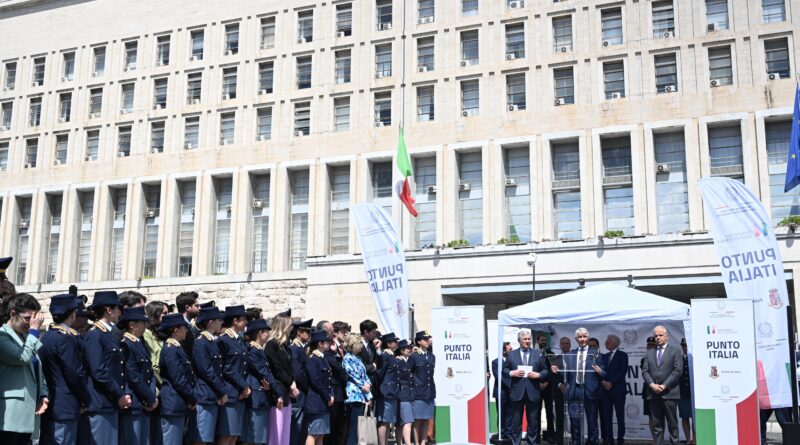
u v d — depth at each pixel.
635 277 31.20
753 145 32.50
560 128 35.59
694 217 32.75
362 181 38.41
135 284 41.06
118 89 44.84
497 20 37.66
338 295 36.06
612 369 16.36
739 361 13.86
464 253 34.09
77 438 8.73
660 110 34.19
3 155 47.19
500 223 35.66
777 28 33.09
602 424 16.36
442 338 15.89
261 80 42.09
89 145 45.12
